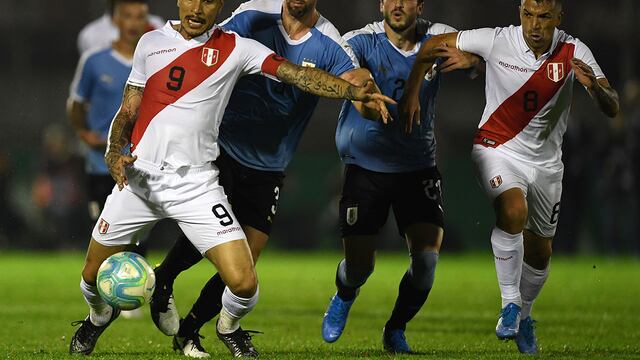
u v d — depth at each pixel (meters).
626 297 47.34
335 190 82.19
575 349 28.58
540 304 44.22
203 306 26.55
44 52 105.06
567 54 27.08
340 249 82.56
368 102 23.41
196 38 24.30
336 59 27.03
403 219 28.95
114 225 24.64
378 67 28.34
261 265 67.75
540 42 26.72
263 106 26.83
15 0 104.31
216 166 26.62
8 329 33.47
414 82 27.38
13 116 101.50
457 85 105.44
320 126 102.06
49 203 80.81
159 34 24.56
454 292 49.91
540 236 28.14
